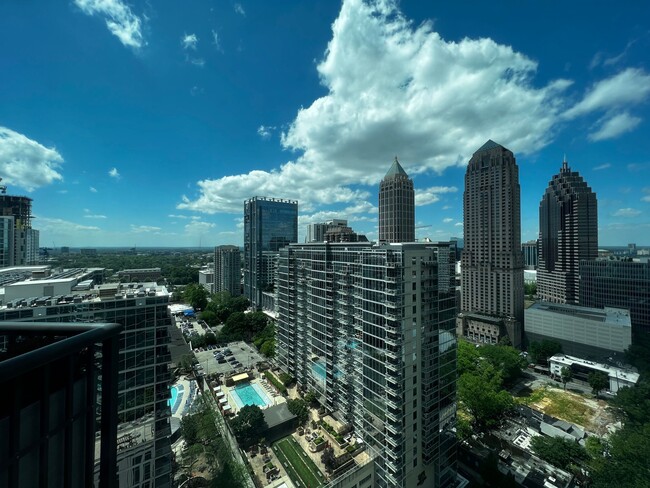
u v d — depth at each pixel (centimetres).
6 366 611
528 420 8781
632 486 5316
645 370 10819
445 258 6125
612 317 13388
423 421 5719
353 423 7275
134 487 4700
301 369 9644
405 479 5394
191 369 11169
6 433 704
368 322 5959
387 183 18250
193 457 6384
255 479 6294
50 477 802
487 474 6053
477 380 8600
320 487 5572
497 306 16088
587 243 19038
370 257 5869
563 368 11481
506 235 15788
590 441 7206
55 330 902
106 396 932
